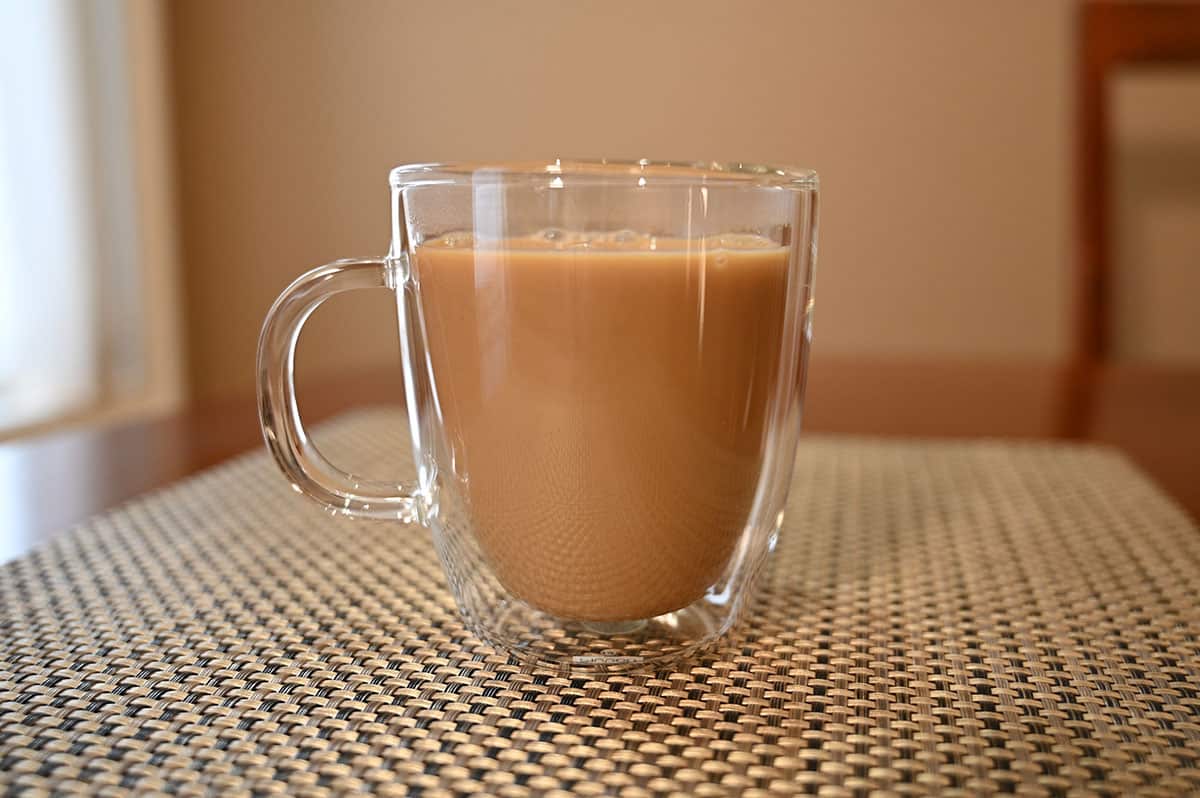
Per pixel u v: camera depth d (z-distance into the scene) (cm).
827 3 107
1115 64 80
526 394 28
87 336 102
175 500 39
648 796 23
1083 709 26
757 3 107
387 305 118
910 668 28
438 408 29
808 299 31
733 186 28
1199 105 104
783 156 110
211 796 23
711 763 24
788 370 30
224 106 115
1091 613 30
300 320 29
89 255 102
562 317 27
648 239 27
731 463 29
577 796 23
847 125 109
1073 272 81
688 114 110
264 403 29
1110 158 80
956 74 106
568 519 29
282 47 113
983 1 105
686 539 29
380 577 33
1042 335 110
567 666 28
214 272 118
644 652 28
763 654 28
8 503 39
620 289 27
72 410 99
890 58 107
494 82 112
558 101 111
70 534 35
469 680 27
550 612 30
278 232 117
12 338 93
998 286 110
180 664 28
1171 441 47
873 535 36
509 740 25
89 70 104
